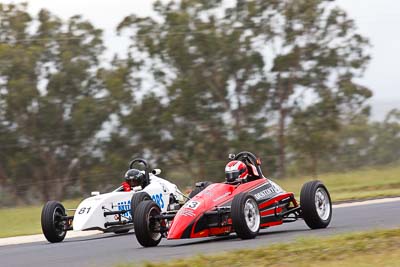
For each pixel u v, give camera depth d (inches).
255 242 1969.7
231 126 6481.3
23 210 4857.3
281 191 2285.9
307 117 6628.9
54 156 6112.2
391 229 1975.9
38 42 6338.6
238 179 2170.3
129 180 2822.3
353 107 6811.0
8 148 6033.5
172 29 6461.6
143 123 6245.1
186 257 1729.8
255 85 6604.3
